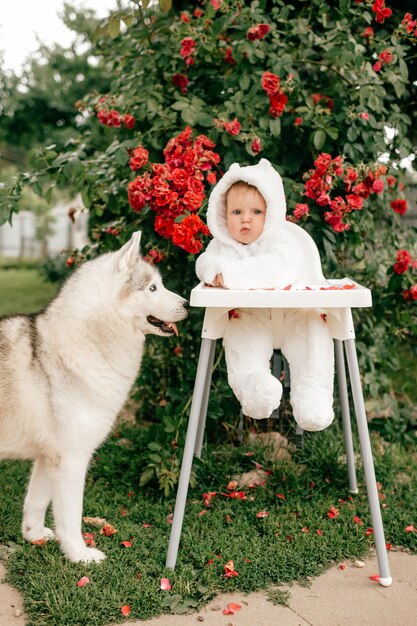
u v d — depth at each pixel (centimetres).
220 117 361
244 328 272
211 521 314
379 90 374
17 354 272
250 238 285
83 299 272
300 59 396
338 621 237
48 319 280
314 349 263
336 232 383
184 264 404
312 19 423
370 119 366
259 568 268
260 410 255
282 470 360
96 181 386
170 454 346
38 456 286
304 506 331
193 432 270
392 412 430
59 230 2547
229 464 378
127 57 436
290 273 273
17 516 321
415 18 412
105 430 279
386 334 444
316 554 281
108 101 400
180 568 268
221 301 247
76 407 268
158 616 240
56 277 1149
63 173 375
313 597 254
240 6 366
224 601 251
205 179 377
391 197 424
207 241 366
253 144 358
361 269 427
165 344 425
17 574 268
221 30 363
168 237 355
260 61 384
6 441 274
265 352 271
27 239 2614
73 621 234
